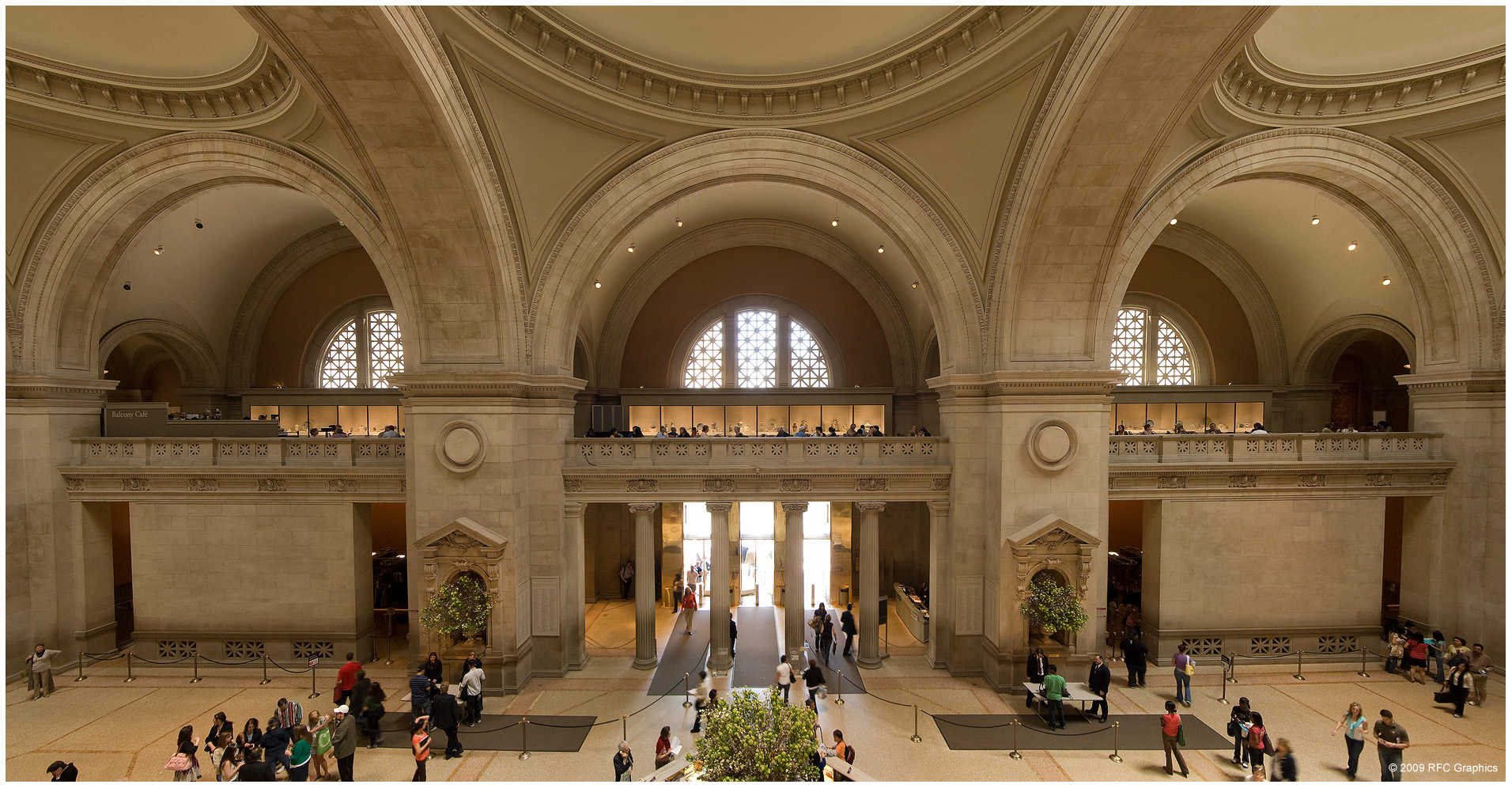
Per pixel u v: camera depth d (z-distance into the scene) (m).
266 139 13.81
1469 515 14.98
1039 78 12.03
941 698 13.79
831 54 13.12
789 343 22.78
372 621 15.93
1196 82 10.56
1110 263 13.67
